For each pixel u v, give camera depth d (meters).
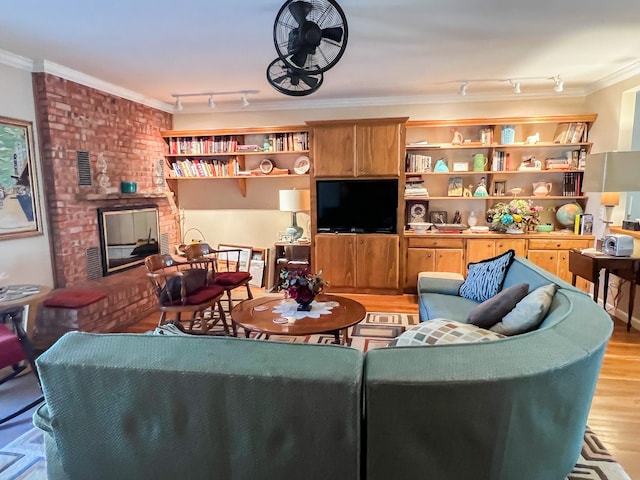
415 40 3.17
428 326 1.76
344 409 1.26
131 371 1.36
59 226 3.77
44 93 3.62
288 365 1.31
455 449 1.31
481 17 2.75
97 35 2.99
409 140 5.33
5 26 2.81
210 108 5.68
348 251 5.12
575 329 1.59
